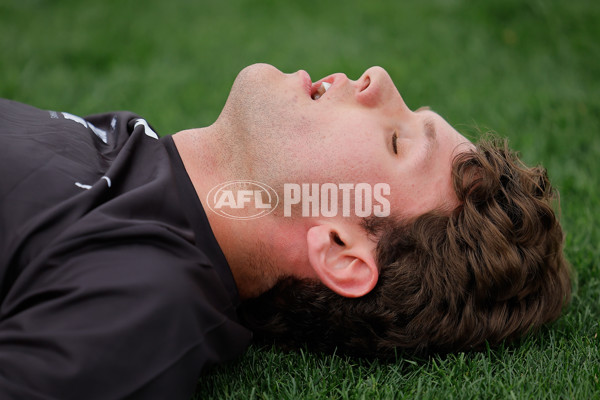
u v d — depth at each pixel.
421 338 1.72
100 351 1.32
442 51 4.26
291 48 4.28
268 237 1.70
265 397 1.57
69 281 1.39
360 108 1.75
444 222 1.73
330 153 1.66
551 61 4.07
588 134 3.16
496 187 1.75
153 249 1.47
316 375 1.69
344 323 1.73
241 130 1.77
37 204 1.50
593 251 2.28
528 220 1.74
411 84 3.73
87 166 1.65
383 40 4.45
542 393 1.60
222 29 4.62
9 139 1.63
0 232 1.47
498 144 1.88
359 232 1.70
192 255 1.52
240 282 1.76
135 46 4.20
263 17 4.94
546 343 1.85
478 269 1.69
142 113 3.35
